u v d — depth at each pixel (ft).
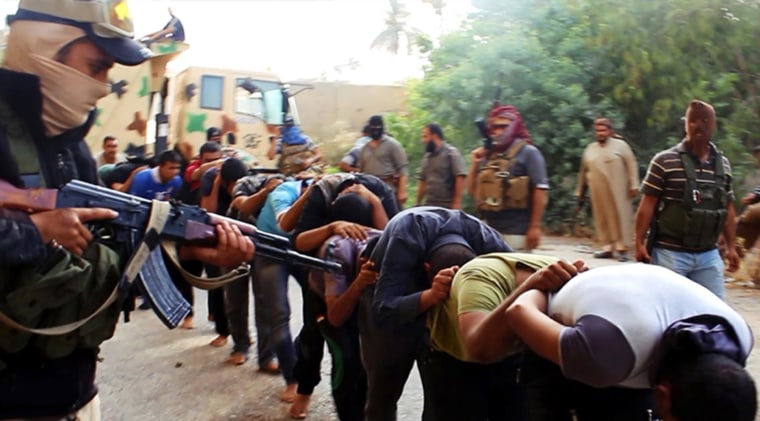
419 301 9.08
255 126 39.99
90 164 7.43
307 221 12.66
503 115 19.33
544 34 42.78
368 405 11.09
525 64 40.93
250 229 7.75
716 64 39.45
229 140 39.32
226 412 15.06
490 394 9.53
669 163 14.28
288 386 15.56
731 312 6.38
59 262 6.20
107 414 15.01
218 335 20.16
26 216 6.09
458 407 9.33
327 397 15.93
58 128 6.68
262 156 39.96
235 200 16.81
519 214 18.97
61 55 6.62
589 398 7.03
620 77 40.47
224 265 7.50
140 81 34.35
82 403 6.90
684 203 14.11
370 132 27.02
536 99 39.99
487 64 40.73
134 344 20.30
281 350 15.39
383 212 12.41
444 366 9.35
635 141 40.81
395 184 27.04
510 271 8.12
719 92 38.01
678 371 5.74
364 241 11.50
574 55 41.52
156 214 6.90
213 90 39.27
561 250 33.35
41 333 6.21
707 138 14.10
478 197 19.49
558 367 7.18
